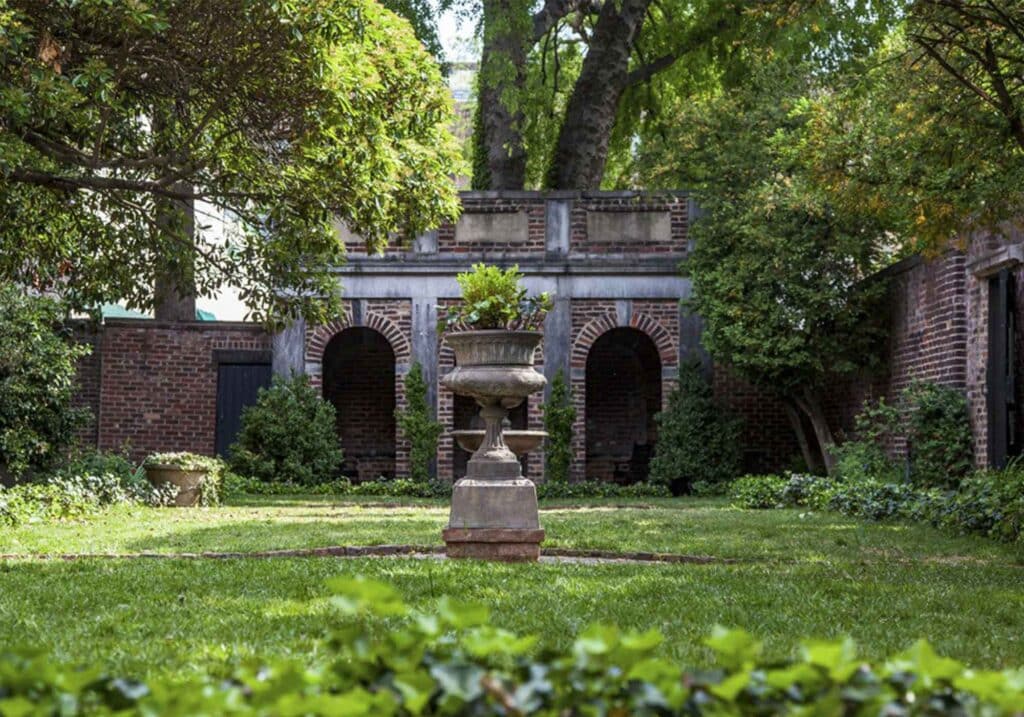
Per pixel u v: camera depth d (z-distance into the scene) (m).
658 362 25.52
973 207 10.66
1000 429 15.63
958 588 7.66
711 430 22.02
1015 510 11.60
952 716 2.30
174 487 17.33
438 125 12.51
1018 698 2.20
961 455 16.81
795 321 20.23
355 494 21.72
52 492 14.26
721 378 22.98
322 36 10.82
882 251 20.94
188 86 11.45
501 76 22.55
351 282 22.66
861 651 5.17
